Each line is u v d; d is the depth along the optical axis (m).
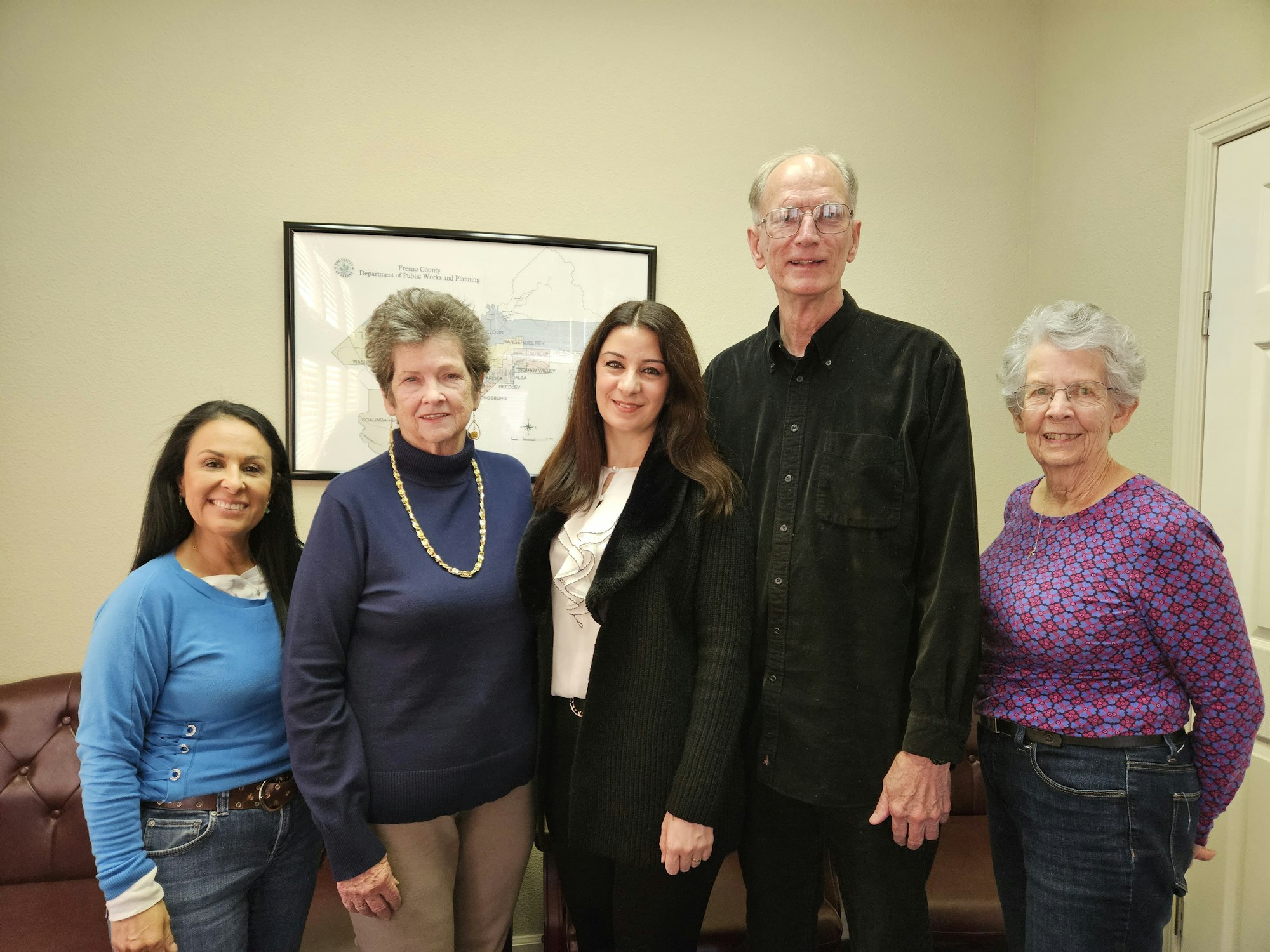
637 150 2.12
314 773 1.11
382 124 2.00
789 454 1.28
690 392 1.23
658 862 1.17
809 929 1.36
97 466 1.92
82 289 1.89
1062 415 1.20
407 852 1.19
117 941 1.07
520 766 1.26
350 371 1.99
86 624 1.95
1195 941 1.79
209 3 1.91
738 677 1.16
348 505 1.20
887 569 1.20
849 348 1.27
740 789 1.25
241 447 1.22
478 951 1.31
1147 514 1.16
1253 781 1.67
